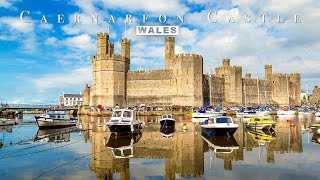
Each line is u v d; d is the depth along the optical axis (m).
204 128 38.00
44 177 18.33
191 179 17.80
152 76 102.81
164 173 19.12
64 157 23.98
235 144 30.05
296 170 19.50
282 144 29.94
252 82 122.94
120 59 103.06
